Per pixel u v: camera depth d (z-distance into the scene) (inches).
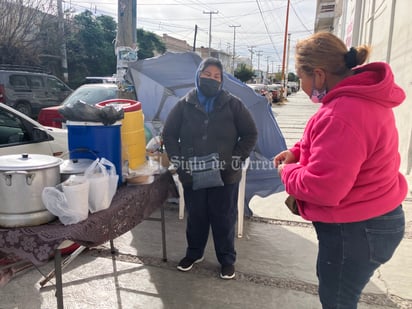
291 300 96.6
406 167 208.4
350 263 55.1
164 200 103.2
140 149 92.3
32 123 125.1
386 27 271.4
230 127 95.7
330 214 54.0
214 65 92.9
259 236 136.9
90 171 68.7
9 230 59.7
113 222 71.8
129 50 187.3
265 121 146.6
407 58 215.8
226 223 102.7
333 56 54.3
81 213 63.1
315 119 53.7
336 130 49.1
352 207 52.8
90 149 77.4
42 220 61.7
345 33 590.2
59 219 63.6
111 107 77.2
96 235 66.0
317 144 50.9
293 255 122.3
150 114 159.9
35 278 103.3
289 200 65.1
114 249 121.6
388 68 50.5
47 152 126.2
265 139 147.8
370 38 336.2
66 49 861.2
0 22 657.6
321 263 58.2
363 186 52.2
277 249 126.5
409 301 97.0
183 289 100.3
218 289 100.8
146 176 88.4
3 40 662.5
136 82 159.6
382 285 104.2
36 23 742.5
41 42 756.0
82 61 926.4
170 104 157.1
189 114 96.3
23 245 59.2
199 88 94.0
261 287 102.5
